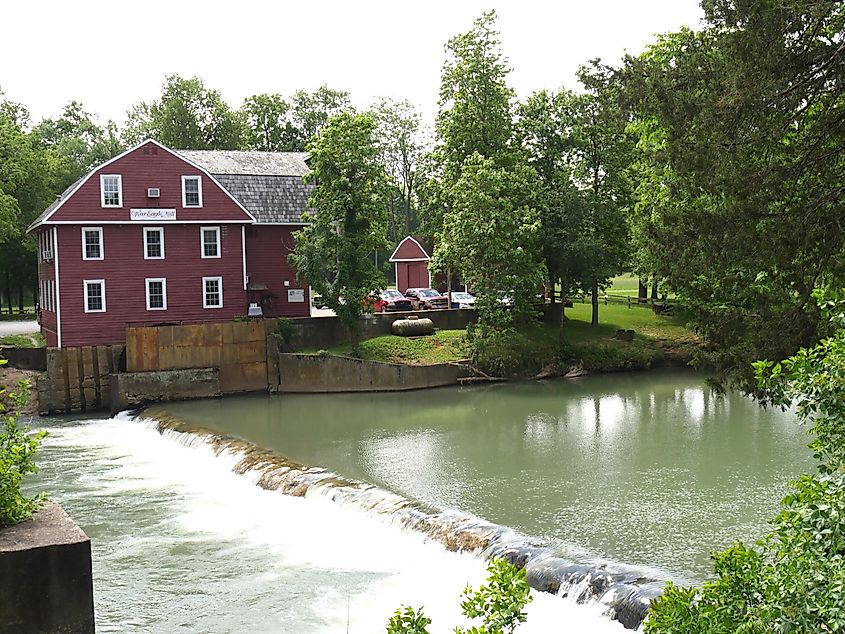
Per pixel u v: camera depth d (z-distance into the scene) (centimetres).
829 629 601
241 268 4378
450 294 5088
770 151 1898
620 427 2989
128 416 3628
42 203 6481
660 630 646
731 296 2078
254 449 2645
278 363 4062
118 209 4091
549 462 2441
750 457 2448
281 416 3372
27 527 980
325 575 1669
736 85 1856
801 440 2683
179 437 2989
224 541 1906
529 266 4378
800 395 754
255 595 1583
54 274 4100
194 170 4238
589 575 1443
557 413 3338
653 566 1520
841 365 733
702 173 1936
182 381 3866
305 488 2219
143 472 2605
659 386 4022
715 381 2047
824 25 1812
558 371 4428
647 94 2141
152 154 4144
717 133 1911
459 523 1797
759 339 1884
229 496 2288
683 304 2956
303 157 5184
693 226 2006
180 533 1972
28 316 6850
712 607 642
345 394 3991
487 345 4325
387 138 9219
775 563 682
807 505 697
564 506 1952
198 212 4250
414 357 4269
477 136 4862
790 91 1828
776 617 609
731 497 2014
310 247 4222
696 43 2225
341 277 4228
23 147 6300
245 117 8638
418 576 1638
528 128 4938
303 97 8944
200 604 1551
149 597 1591
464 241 4356
